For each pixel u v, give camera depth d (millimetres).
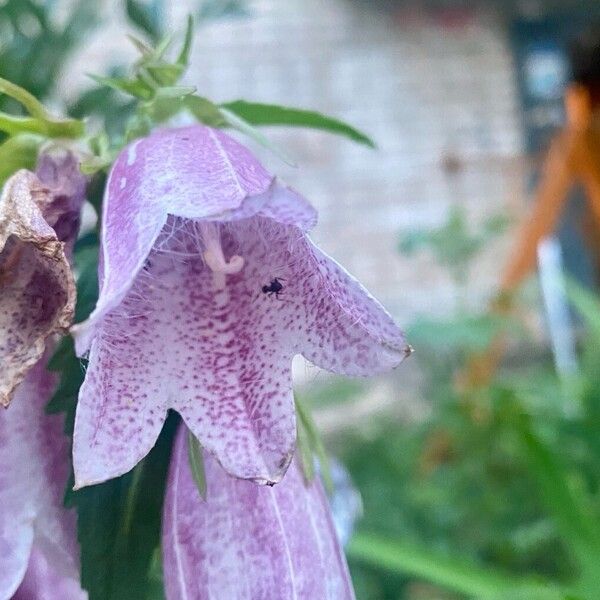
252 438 73
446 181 601
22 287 75
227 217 64
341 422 478
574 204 574
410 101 607
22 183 83
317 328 77
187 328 79
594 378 321
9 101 153
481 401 370
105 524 90
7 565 85
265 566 84
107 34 518
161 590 143
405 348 71
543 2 607
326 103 601
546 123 609
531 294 422
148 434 72
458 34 612
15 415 89
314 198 590
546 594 186
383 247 593
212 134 84
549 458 190
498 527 330
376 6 607
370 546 215
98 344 69
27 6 175
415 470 394
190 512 86
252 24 597
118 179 81
